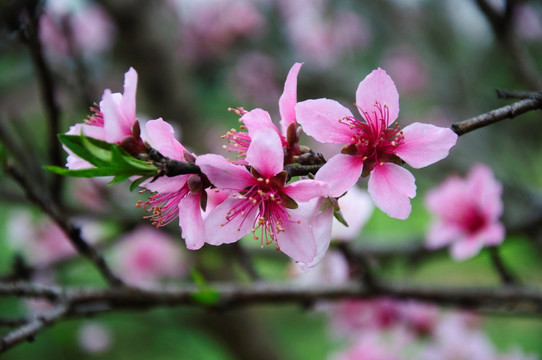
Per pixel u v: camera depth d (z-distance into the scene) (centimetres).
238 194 32
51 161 42
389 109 32
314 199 32
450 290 42
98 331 73
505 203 61
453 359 53
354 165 32
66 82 52
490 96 73
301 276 44
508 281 42
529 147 76
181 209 32
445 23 75
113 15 70
